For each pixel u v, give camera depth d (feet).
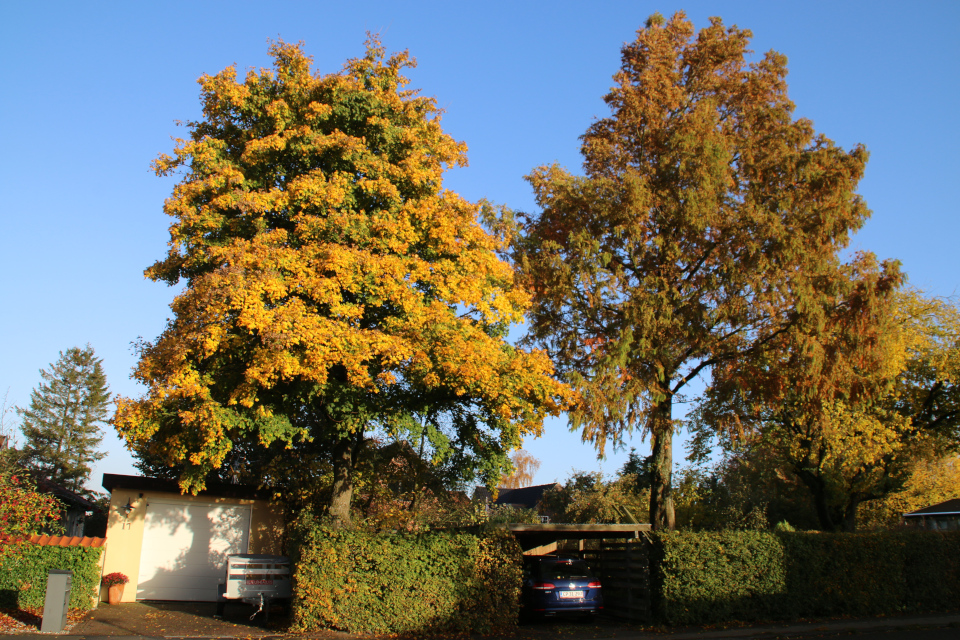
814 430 80.84
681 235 64.80
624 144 71.72
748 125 68.64
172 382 44.32
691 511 95.09
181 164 53.78
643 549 53.31
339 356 44.86
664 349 61.57
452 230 52.90
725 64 72.84
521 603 53.88
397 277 48.98
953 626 49.24
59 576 43.96
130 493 66.49
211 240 50.60
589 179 68.49
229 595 51.03
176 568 66.64
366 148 52.70
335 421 52.24
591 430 60.23
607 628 49.88
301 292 46.96
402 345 47.14
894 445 83.56
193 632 44.98
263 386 47.37
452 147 58.54
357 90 54.44
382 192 51.44
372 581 45.27
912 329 92.89
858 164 61.98
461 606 46.55
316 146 51.55
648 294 60.80
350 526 48.49
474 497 94.89
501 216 69.67
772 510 113.80
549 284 65.16
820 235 59.77
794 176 62.64
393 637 43.91
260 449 79.25
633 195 61.87
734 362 65.87
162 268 51.67
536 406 54.65
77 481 181.37
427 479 70.54
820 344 58.18
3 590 51.13
